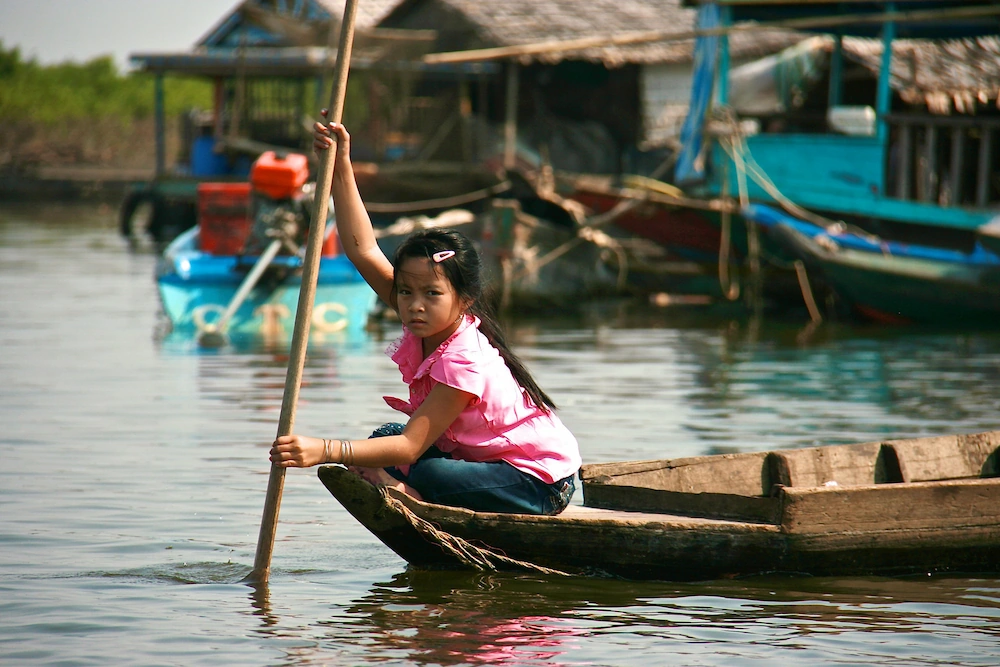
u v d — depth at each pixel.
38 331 48.56
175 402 32.94
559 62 95.62
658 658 15.11
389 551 19.84
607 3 101.88
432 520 18.08
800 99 71.12
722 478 21.17
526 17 94.75
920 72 65.12
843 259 54.88
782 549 18.53
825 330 54.81
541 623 16.39
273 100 93.12
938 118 56.78
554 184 63.75
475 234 62.09
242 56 83.88
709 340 50.41
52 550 19.41
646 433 29.44
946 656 15.25
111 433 28.69
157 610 16.70
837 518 18.67
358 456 17.50
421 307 17.86
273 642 15.50
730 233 61.84
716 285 65.00
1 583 17.73
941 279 55.19
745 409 33.12
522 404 18.73
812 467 21.22
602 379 38.84
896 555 19.03
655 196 60.34
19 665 14.61
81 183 152.88
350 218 18.67
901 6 61.00
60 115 174.25
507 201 61.66
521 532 18.38
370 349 44.50
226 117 93.88
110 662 14.75
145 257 85.12
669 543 18.39
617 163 89.38
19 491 23.08
